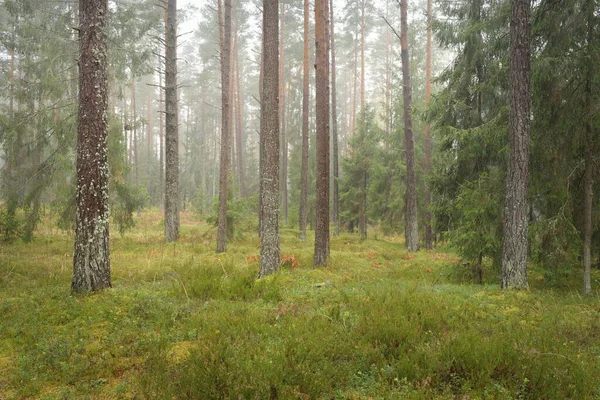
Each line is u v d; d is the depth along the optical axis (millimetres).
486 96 13180
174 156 19594
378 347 5352
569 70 10141
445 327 6332
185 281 9594
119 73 18891
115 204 18641
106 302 7688
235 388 4254
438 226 14211
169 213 19484
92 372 5090
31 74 16984
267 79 11500
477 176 13055
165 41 20438
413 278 12375
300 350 5066
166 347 5590
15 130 15367
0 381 4906
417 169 24312
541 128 10773
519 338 5629
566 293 10070
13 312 7285
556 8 10258
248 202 22094
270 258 11562
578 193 10703
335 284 10469
